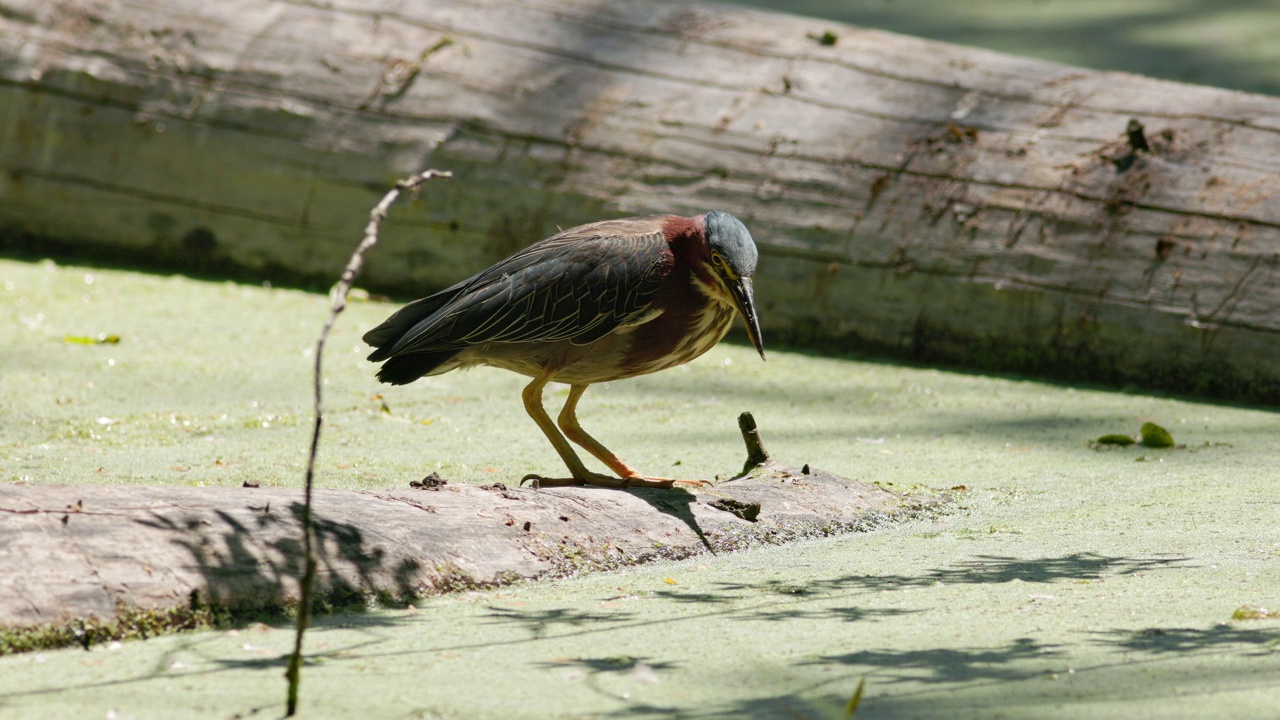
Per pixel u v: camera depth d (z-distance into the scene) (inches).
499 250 518.0
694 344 318.3
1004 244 462.9
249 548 221.8
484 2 559.2
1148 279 442.9
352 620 217.9
